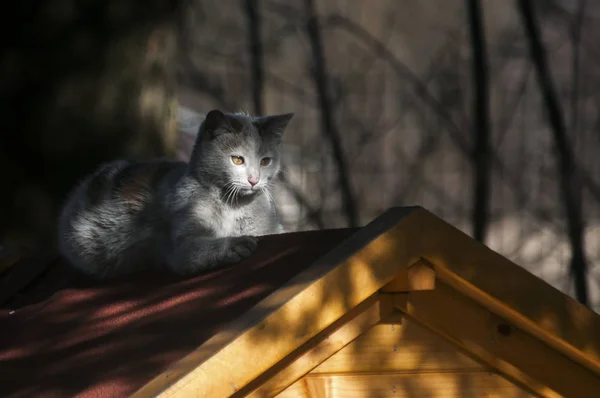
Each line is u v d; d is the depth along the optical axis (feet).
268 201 27.55
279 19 88.48
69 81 39.86
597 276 74.33
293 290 15.87
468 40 83.56
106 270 27.14
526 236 74.90
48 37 39.70
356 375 16.84
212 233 25.82
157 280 22.58
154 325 18.66
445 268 16.06
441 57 85.30
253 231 26.99
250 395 16.28
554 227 75.36
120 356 17.75
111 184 27.43
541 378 17.38
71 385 17.15
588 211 78.43
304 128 81.10
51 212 39.47
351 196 74.59
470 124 80.48
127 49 40.83
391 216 16.67
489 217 73.82
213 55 87.35
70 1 39.96
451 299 16.94
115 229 26.78
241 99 85.51
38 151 39.68
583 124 82.12
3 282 28.22
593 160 80.38
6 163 39.42
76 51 39.99
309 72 85.10
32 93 39.68
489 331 17.13
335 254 16.44
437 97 84.33
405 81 83.76
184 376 15.10
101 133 40.16
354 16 88.63
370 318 16.62
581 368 17.47
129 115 40.81
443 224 16.12
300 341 15.58
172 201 25.93
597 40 86.53
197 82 86.07
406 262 16.01
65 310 21.79
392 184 78.74
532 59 77.05
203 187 26.02
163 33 42.22
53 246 39.27
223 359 15.21
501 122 80.64
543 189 77.10
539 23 83.35
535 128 80.12
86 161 39.96
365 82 83.76
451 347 17.13
